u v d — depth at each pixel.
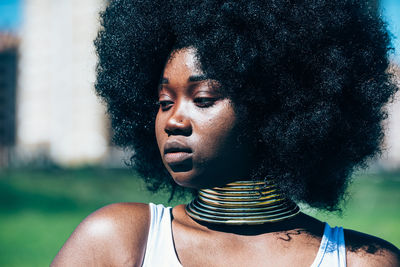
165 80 1.53
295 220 1.62
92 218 1.56
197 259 1.50
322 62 1.64
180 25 1.61
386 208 12.46
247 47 1.55
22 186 17.69
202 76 1.49
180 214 1.64
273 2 1.62
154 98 1.83
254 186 1.57
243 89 1.52
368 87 1.68
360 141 1.74
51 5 28.84
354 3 1.74
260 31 1.60
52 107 28.61
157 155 2.01
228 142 1.50
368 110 1.73
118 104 1.92
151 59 1.76
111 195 16.11
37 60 29.61
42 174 21.50
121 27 1.83
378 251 1.56
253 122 1.55
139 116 1.90
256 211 1.56
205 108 1.49
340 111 1.65
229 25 1.59
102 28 1.96
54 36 28.84
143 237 1.53
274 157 1.63
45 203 14.87
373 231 9.72
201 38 1.55
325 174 1.74
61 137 27.84
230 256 1.50
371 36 1.75
